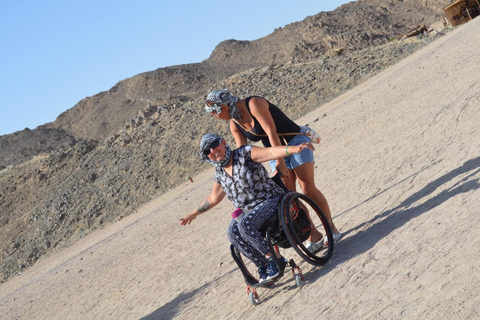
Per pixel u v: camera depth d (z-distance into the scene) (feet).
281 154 14.97
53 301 48.65
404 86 65.72
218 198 17.08
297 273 16.07
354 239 17.80
